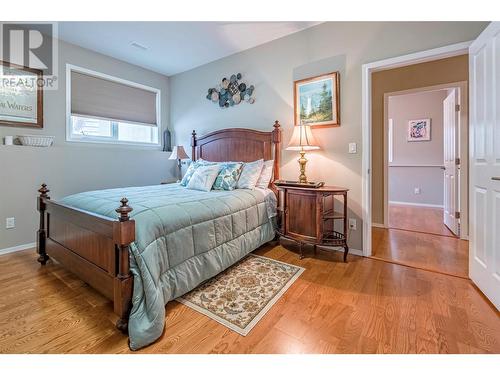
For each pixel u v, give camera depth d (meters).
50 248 2.27
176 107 4.45
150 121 4.29
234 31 3.00
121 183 3.76
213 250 2.06
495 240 1.70
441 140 5.22
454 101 3.49
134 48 3.45
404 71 3.79
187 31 3.01
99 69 3.59
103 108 3.67
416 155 5.48
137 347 1.33
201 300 1.80
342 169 2.77
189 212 1.91
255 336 1.44
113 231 1.47
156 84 4.34
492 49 1.70
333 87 2.76
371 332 1.46
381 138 3.94
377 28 2.51
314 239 2.51
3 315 1.62
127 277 1.44
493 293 1.71
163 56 3.70
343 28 2.71
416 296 1.85
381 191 3.94
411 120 5.51
